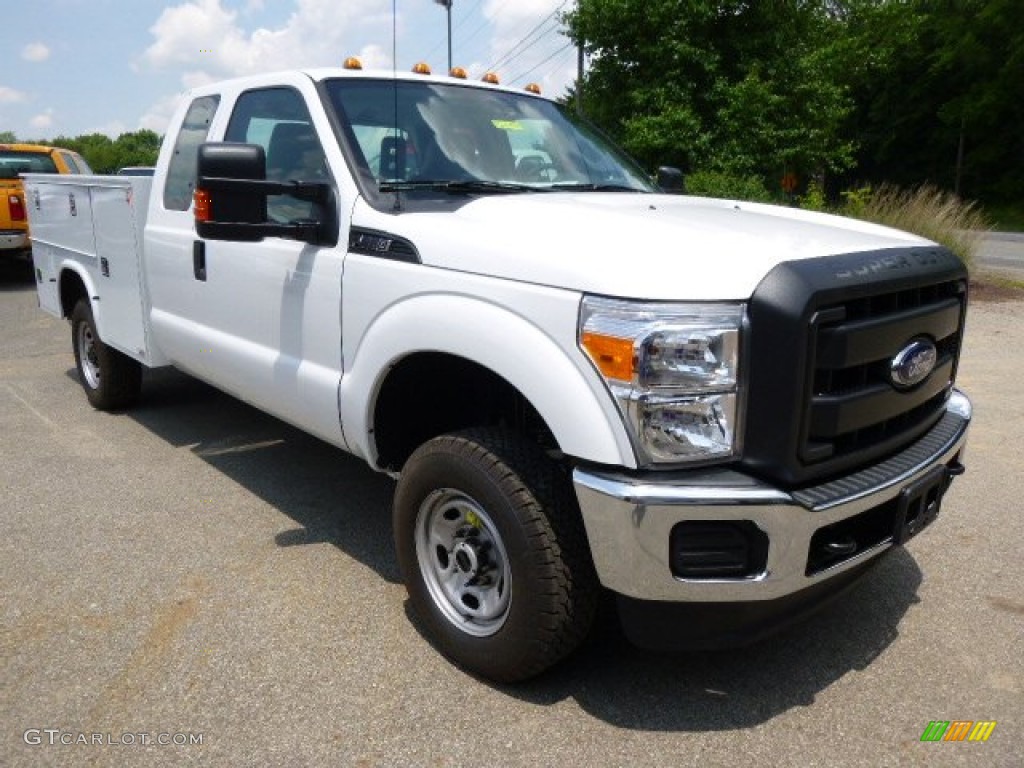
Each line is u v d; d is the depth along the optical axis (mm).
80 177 5379
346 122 3510
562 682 2916
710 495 2309
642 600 2539
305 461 5020
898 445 2797
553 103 4570
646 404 2332
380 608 3367
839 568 2555
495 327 2625
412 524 3025
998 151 40500
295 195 3264
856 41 24875
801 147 17484
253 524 4137
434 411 3375
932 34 41750
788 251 2518
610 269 2424
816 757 2566
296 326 3551
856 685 2920
